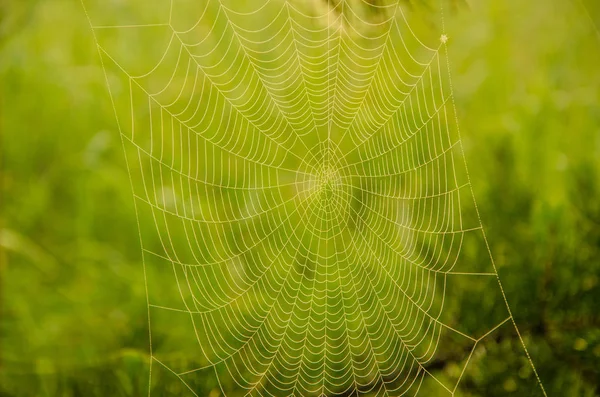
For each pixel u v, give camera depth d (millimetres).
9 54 1033
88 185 1043
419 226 1136
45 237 1027
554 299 1114
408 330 1118
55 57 1048
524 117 1151
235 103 1111
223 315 1077
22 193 1025
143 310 1045
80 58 1057
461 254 1127
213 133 1096
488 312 1113
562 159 1143
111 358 1026
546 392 1089
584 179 1138
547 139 1146
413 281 1132
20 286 1016
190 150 1087
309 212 1132
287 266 1117
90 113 1053
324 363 1085
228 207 1095
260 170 1114
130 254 1050
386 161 1142
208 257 1083
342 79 1150
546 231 1126
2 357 1004
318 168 1137
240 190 1101
